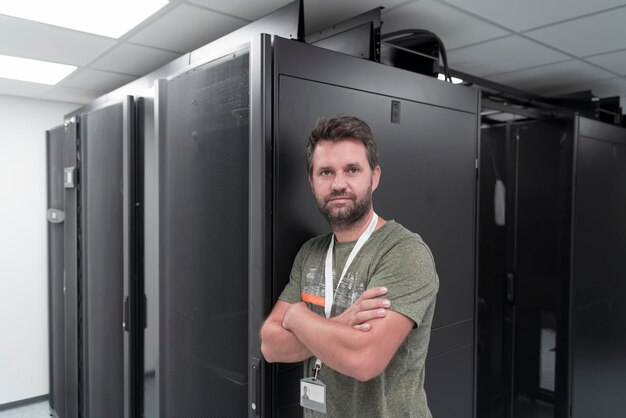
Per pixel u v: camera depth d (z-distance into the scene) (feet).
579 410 9.16
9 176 12.16
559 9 6.61
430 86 5.84
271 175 4.33
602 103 11.74
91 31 7.50
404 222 5.51
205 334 5.29
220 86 4.96
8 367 12.24
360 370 3.26
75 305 9.20
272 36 4.29
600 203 9.69
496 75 10.25
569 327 8.91
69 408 9.89
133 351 7.10
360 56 5.76
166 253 6.11
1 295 12.10
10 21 7.05
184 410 5.72
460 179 6.31
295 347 3.82
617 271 10.30
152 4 6.49
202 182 5.30
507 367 9.67
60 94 12.05
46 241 12.68
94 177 8.24
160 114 6.05
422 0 6.35
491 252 9.15
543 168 9.27
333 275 3.90
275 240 4.38
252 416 4.46
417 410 3.73
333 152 3.68
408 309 3.39
